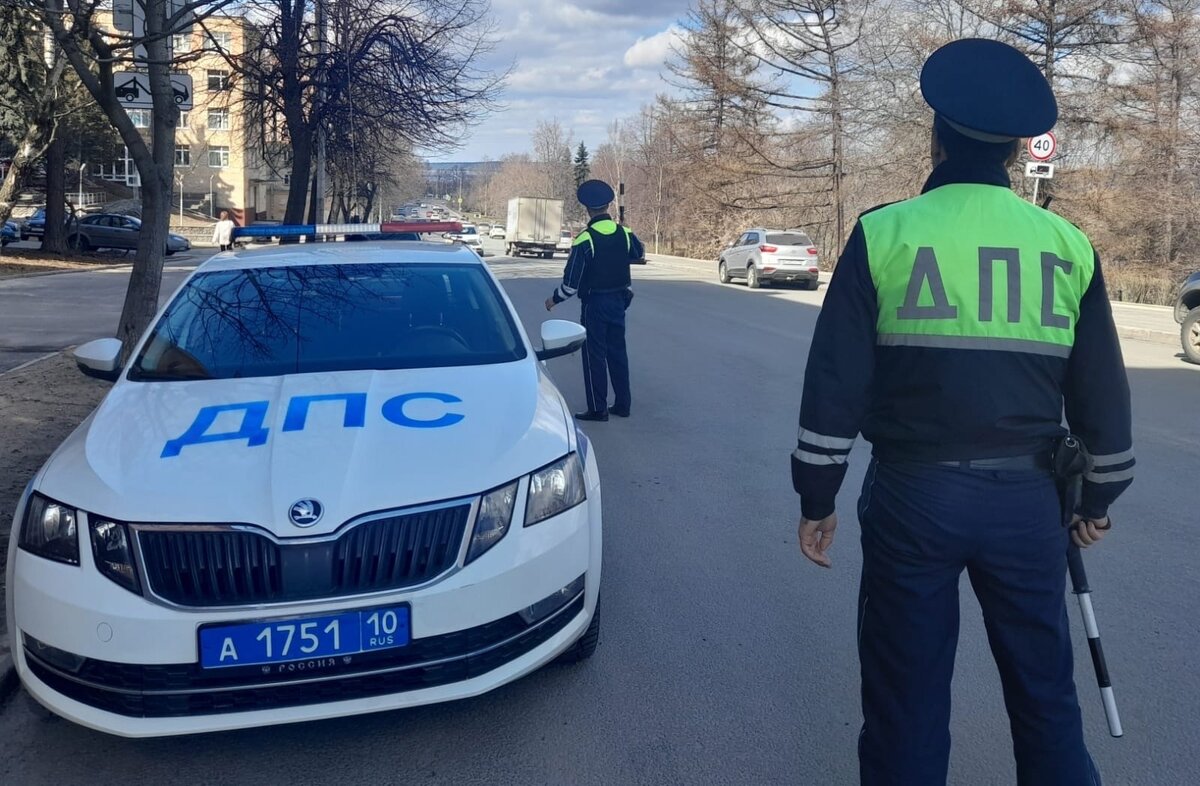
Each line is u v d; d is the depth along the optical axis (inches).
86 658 118.4
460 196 6102.4
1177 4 1174.3
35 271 1021.8
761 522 227.3
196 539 119.8
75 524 123.3
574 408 357.7
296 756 130.0
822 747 131.8
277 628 117.5
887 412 94.8
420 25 640.4
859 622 100.9
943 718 96.5
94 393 347.9
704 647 161.2
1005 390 90.3
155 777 125.3
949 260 91.3
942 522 91.0
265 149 818.8
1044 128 91.3
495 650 126.5
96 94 350.0
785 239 1033.5
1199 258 1164.5
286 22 614.2
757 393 392.5
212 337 174.2
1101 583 189.6
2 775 125.2
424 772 126.2
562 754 130.0
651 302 824.3
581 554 137.6
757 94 1708.9
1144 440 313.1
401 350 172.9
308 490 123.0
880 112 1517.0
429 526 124.0
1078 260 92.8
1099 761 127.5
